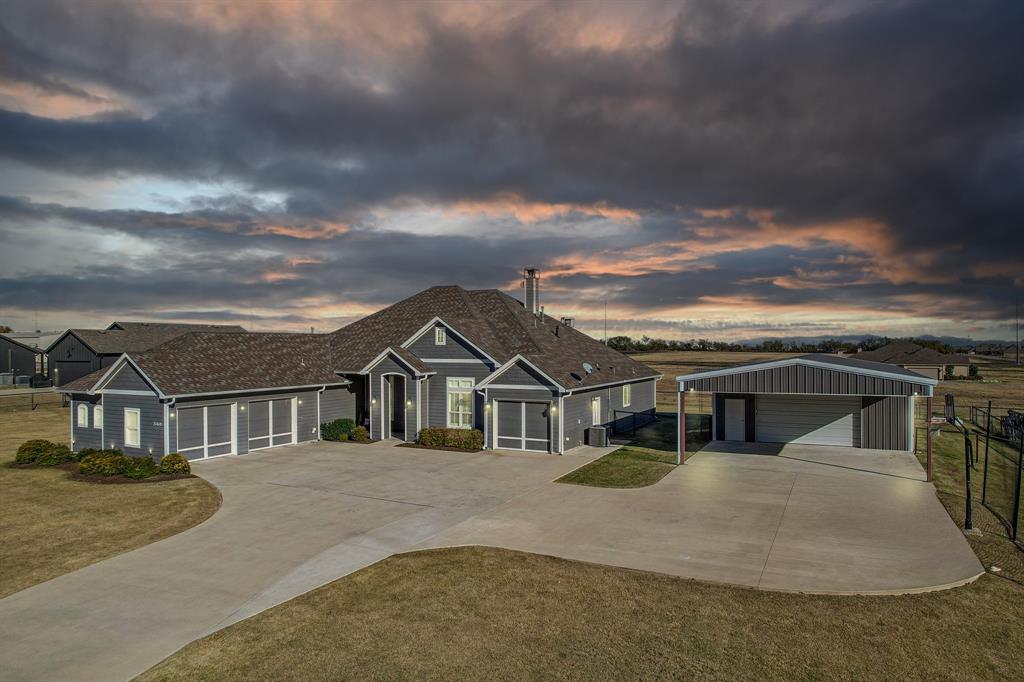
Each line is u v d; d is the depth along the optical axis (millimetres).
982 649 8297
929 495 16406
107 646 8562
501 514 14930
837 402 24172
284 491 17328
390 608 9688
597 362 29703
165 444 20828
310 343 29891
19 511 15289
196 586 10625
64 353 48781
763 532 13312
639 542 12711
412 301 33219
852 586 10328
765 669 7793
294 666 7992
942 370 63469
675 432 29125
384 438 26766
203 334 25312
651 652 8250
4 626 9180
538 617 9320
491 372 25578
